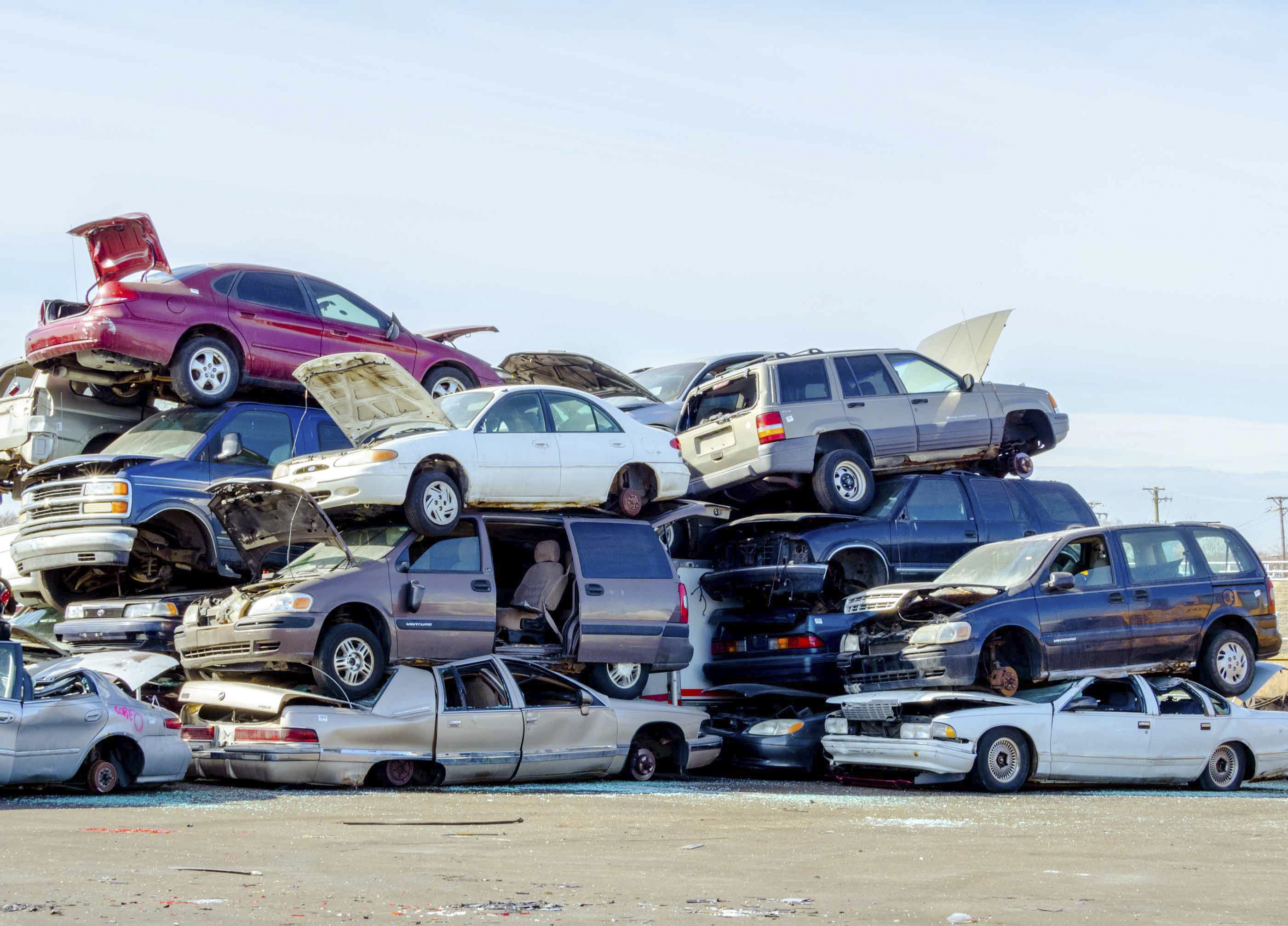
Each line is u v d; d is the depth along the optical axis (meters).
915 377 20.09
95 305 16.58
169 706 15.82
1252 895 7.48
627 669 16.72
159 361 16.78
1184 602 16.61
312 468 15.41
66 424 18.28
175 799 12.25
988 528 19.28
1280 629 37.62
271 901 6.75
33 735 12.05
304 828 10.04
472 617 15.27
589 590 16.16
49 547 15.80
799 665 17.58
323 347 18.23
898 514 18.67
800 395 19.00
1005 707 14.69
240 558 16.39
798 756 16.59
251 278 17.80
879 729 15.34
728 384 19.42
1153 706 15.38
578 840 9.61
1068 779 14.83
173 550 16.55
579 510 17.06
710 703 18.47
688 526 19.45
